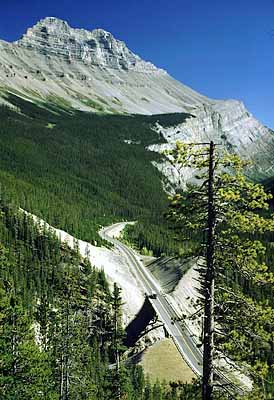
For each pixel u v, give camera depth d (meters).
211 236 18.17
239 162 18.09
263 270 17.95
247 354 17.81
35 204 191.75
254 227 17.88
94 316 101.94
